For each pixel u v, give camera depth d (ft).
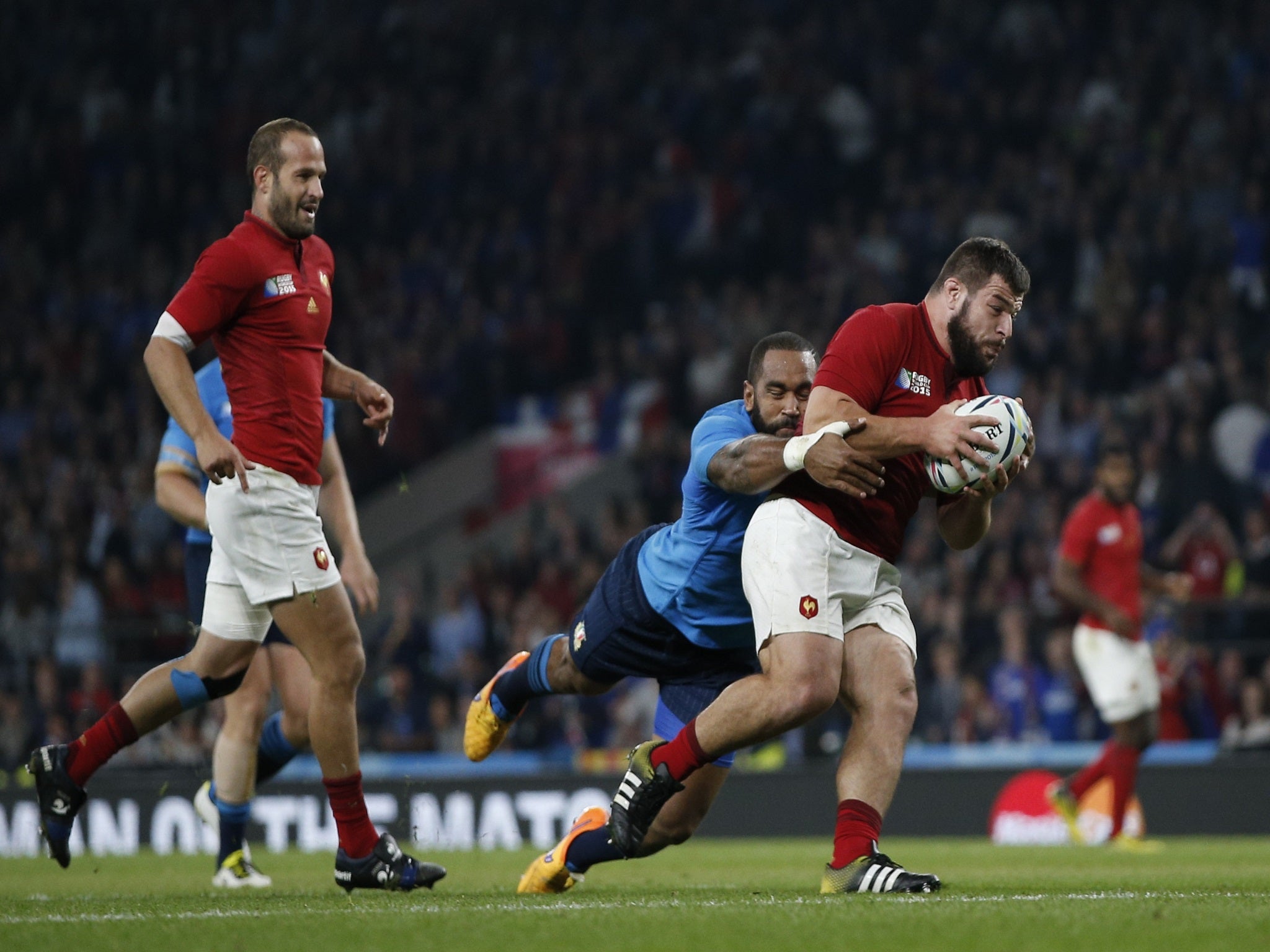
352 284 242.58
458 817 128.06
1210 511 158.61
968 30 254.47
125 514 195.11
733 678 63.41
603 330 236.22
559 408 232.53
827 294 218.79
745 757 145.18
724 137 251.39
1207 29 242.37
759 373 58.90
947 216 221.87
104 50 276.41
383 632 203.92
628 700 153.69
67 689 152.87
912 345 55.88
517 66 269.64
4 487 209.15
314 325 59.93
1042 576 162.81
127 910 51.01
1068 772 127.54
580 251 238.89
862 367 54.95
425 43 275.80
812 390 55.83
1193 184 217.56
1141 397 184.75
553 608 176.55
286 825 124.67
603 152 253.03
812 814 131.03
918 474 56.39
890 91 248.93
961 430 52.70
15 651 158.92
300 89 272.31
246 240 58.44
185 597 177.68
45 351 232.12
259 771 78.07
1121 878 73.41
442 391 227.61
